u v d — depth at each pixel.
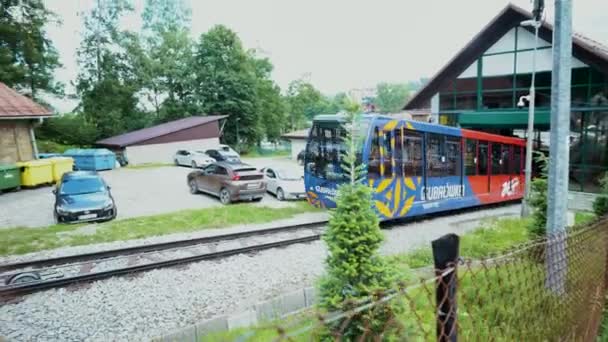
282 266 9.25
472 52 21.55
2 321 6.62
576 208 16.42
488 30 20.33
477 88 21.55
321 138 13.84
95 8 47.53
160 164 37.28
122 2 48.34
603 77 17.48
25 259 9.78
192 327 5.57
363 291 3.79
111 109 48.81
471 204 15.98
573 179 18.66
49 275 8.70
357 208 4.09
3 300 7.37
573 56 18.12
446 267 2.07
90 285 8.06
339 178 13.12
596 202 10.47
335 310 3.83
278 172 20.31
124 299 7.46
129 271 8.74
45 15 41.00
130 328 6.46
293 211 16.06
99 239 11.54
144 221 13.90
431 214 15.73
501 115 20.03
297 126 89.00
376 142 12.20
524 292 3.12
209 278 8.48
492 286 3.12
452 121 22.47
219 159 35.19
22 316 6.80
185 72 55.34
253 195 18.22
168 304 7.29
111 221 13.99
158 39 56.97
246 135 57.28
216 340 5.18
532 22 13.88
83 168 31.56
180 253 10.19
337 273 4.02
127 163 36.81
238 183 17.78
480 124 20.89
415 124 13.45
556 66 6.02
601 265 4.47
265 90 66.06
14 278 8.43
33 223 14.20
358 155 11.89
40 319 6.70
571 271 3.47
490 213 16.28
